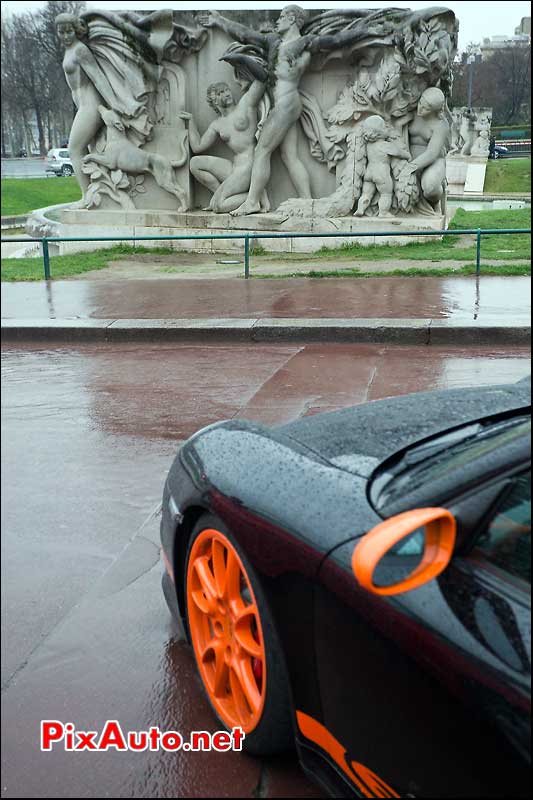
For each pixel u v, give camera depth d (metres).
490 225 22.30
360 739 2.10
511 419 2.72
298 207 19.11
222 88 19.39
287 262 17.16
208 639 2.91
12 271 16.50
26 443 6.06
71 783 2.56
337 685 2.17
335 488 2.42
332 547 2.18
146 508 4.75
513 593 1.85
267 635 2.41
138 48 19.42
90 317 10.98
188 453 2.98
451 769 1.79
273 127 18.97
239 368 8.46
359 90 18.62
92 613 3.56
